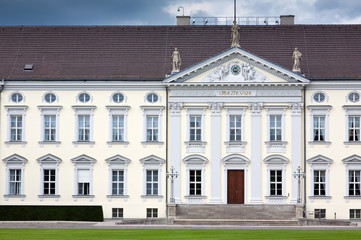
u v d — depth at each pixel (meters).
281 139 80.81
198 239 55.53
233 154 80.38
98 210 77.44
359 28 87.62
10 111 81.81
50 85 81.62
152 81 81.06
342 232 62.03
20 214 77.44
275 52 85.00
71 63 83.88
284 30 87.56
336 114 80.88
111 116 81.44
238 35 82.19
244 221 73.75
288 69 79.50
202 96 80.75
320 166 80.62
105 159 81.06
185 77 80.25
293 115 80.69
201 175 80.69
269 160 80.25
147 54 84.81
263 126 80.75
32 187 81.25
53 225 69.75
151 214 80.56
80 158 80.94
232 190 80.50
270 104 80.69
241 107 80.62
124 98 81.38
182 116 81.00
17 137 82.00
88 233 60.31
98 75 82.00
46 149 81.56
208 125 80.88
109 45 86.06
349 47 85.38
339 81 80.44
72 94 81.75
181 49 85.44
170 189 80.50
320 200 80.31
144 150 81.12
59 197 81.06
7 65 83.88
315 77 80.94
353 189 80.62
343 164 80.62
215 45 85.94
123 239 55.25
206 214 78.75
